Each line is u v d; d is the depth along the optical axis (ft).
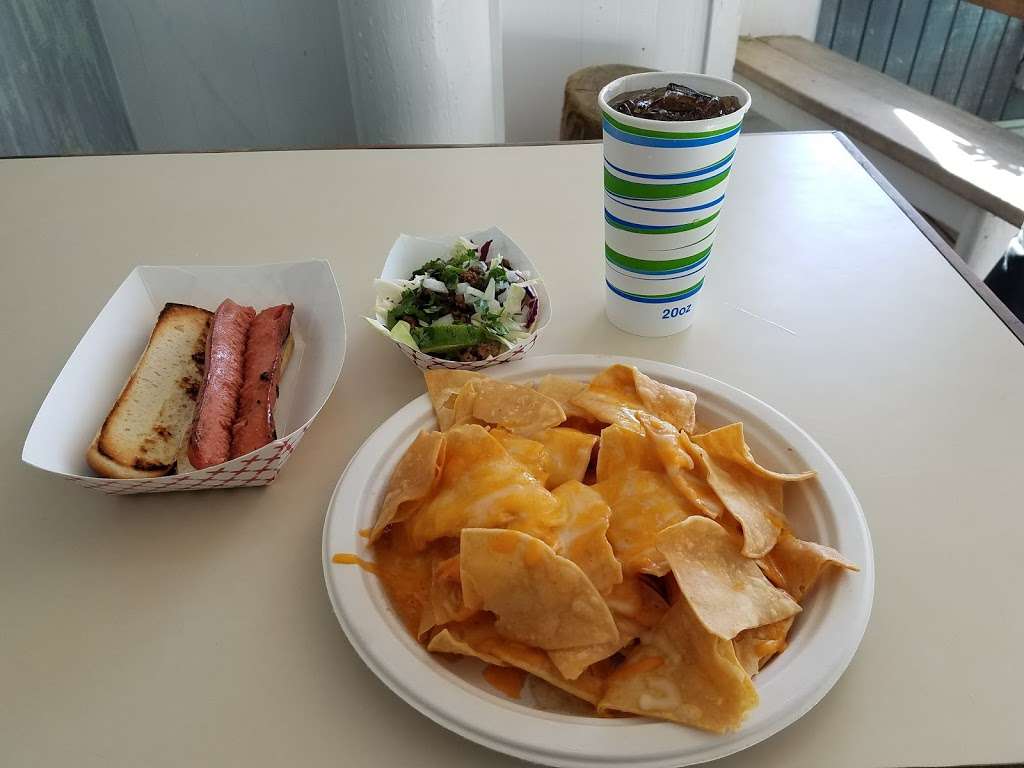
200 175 4.18
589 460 2.25
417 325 2.79
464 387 2.43
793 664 1.76
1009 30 7.07
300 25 7.30
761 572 1.95
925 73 7.86
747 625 1.77
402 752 1.75
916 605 2.03
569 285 3.31
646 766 1.60
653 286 2.85
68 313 3.15
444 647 1.81
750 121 8.02
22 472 2.44
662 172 2.52
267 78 7.71
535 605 1.82
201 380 2.62
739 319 3.12
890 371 2.83
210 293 2.94
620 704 1.70
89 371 2.52
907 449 2.50
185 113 8.04
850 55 8.39
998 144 6.29
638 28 7.39
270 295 2.96
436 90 6.15
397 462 2.33
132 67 7.68
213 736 1.78
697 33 7.52
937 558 2.15
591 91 5.93
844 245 3.58
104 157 4.37
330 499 2.29
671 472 2.07
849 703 1.82
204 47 7.49
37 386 2.78
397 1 5.63
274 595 2.09
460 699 1.70
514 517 1.96
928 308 3.16
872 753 1.73
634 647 1.87
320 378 2.63
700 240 2.76
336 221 3.76
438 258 3.12
